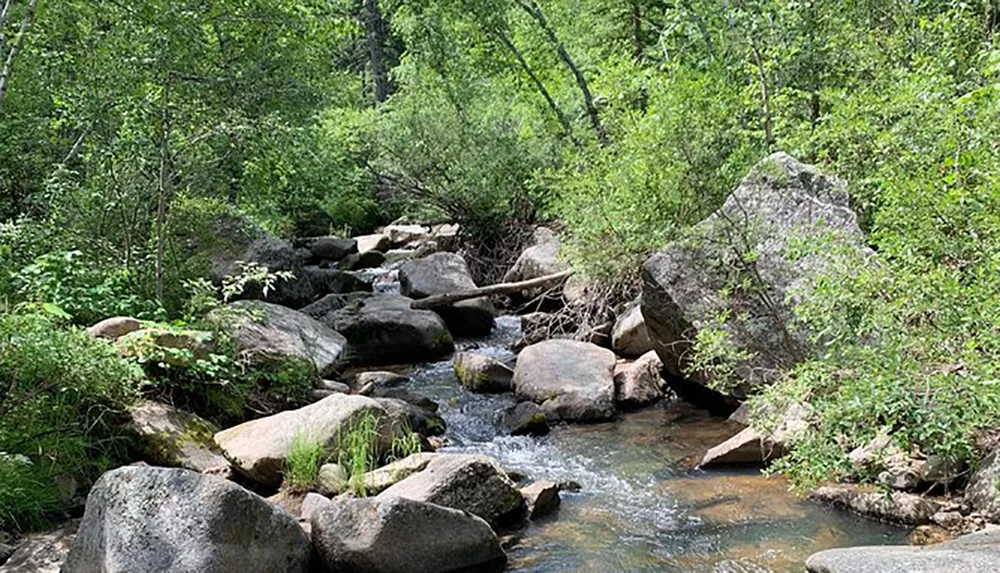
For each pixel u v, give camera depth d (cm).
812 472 403
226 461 577
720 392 662
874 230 505
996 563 314
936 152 477
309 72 1135
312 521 454
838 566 351
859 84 798
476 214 1445
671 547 460
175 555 386
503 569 445
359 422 581
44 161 935
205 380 656
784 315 625
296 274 1162
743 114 874
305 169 1209
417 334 975
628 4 1498
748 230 635
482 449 662
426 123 1460
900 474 482
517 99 1591
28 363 529
